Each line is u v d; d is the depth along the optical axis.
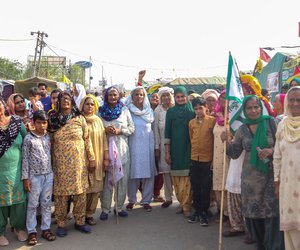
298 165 3.02
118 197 5.28
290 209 3.09
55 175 4.50
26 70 49.88
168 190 5.81
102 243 4.35
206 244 4.29
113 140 5.14
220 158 4.75
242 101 3.98
